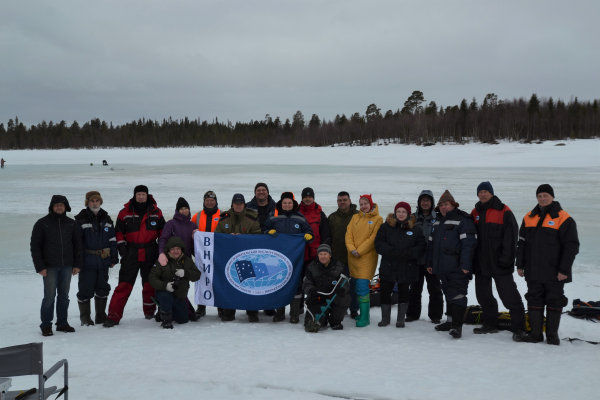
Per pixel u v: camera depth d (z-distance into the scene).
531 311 4.78
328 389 3.25
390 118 153.00
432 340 4.72
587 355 4.09
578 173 36.41
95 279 5.73
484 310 5.25
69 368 3.82
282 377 3.51
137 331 5.21
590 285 7.82
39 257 5.11
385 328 5.45
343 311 5.29
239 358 3.99
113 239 5.84
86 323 5.74
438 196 22.06
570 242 4.57
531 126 115.25
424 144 94.06
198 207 18.12
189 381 3.48
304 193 6.12
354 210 6.20
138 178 33.69
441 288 5.87
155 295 5.79
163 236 5.82
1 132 173.00
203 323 5.81
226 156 73.56
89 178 33.91
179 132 192.75
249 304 5.86
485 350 4.29
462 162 52.44
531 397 3.12
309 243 5.98
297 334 4.98
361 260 5.64
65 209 5.35
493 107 140.00
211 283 5.96
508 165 47.62
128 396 3.17
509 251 4.91
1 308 6.65
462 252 5.05
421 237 5.46
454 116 126.81
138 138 183.88
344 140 147.38
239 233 6.11
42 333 5.13
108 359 4.03
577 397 3.12
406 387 3.29
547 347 4.43
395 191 24.23
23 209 17.94
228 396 3.14
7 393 2.80
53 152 112.31
